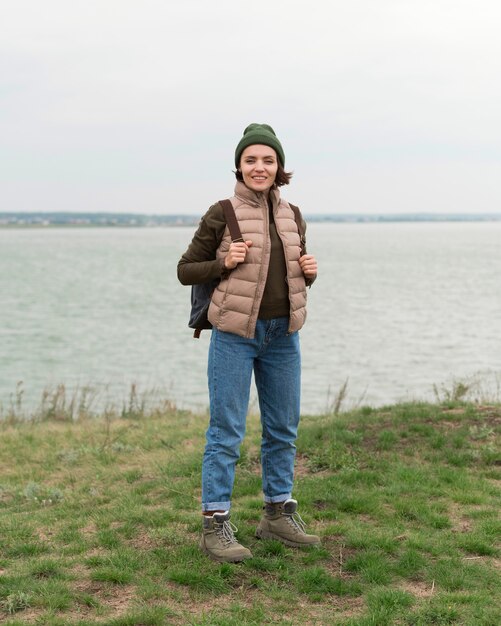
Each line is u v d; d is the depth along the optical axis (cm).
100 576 432
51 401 1290
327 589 419
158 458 755
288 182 451
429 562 454
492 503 554
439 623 383
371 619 383
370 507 541
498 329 3238
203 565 441
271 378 462
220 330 441
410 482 599
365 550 468
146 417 1142
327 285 5766
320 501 564
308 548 468
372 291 5250
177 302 4672
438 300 4594
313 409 1689
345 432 728
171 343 2945
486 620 385
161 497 603
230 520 517
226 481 450
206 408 1327
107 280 6550
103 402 1758
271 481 474
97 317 3841
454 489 584
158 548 473
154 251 14488
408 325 3400
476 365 2347
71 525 535
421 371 2252
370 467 646
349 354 2580
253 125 447
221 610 396
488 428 726
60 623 379
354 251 13225
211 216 440
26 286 5816
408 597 404
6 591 416
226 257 427
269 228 442
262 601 407
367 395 1892
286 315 448
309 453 686
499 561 460
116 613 394
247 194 439
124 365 2430
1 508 620
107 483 674
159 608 391
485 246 16000
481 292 5138
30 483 661
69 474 724
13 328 3359
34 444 868
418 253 12250
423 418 772
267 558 454
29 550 487
